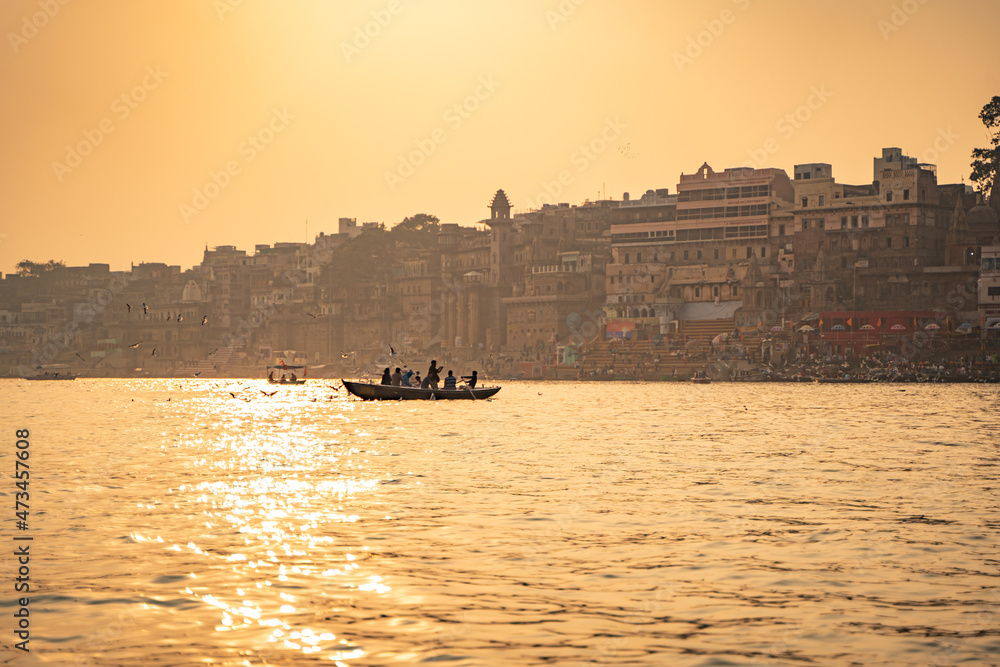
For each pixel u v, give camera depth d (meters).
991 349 116.00
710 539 19.34
